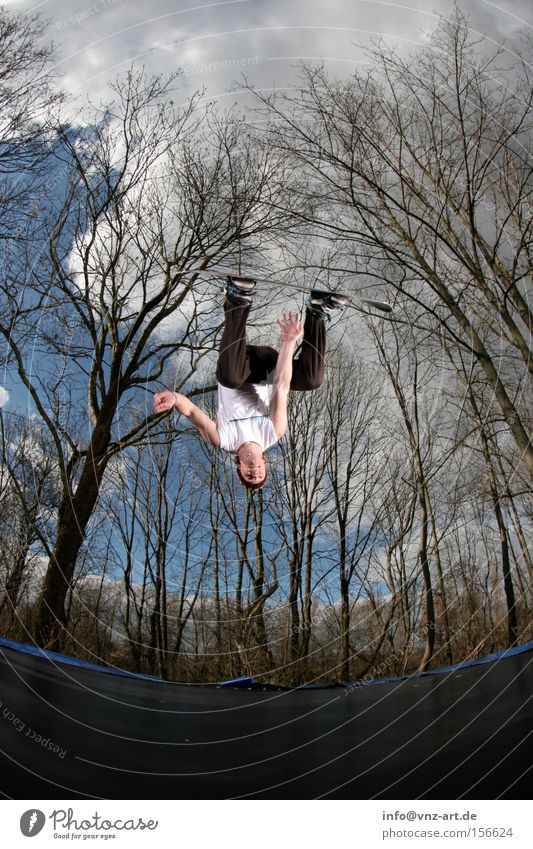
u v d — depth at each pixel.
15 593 12.45
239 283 4.57
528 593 12.98
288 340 4.73
